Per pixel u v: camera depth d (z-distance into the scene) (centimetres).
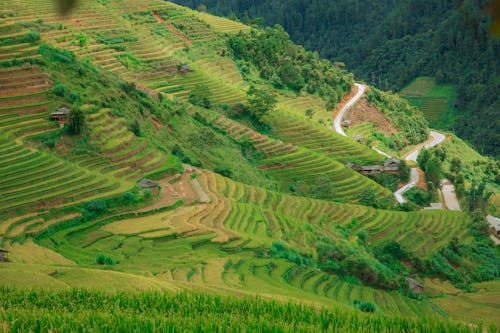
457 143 16725
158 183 7925
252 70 15450
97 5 13900
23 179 6594
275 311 2439
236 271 5509
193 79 13050
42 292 2808
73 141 7738
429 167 12038
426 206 11138
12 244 5394
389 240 8488
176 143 9625
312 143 12438
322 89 15662
